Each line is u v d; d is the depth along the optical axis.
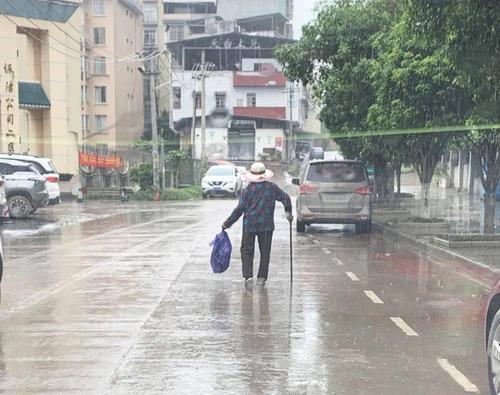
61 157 38.56
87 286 10.15
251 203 10.28
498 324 5.26
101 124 62.91
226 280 10.67
